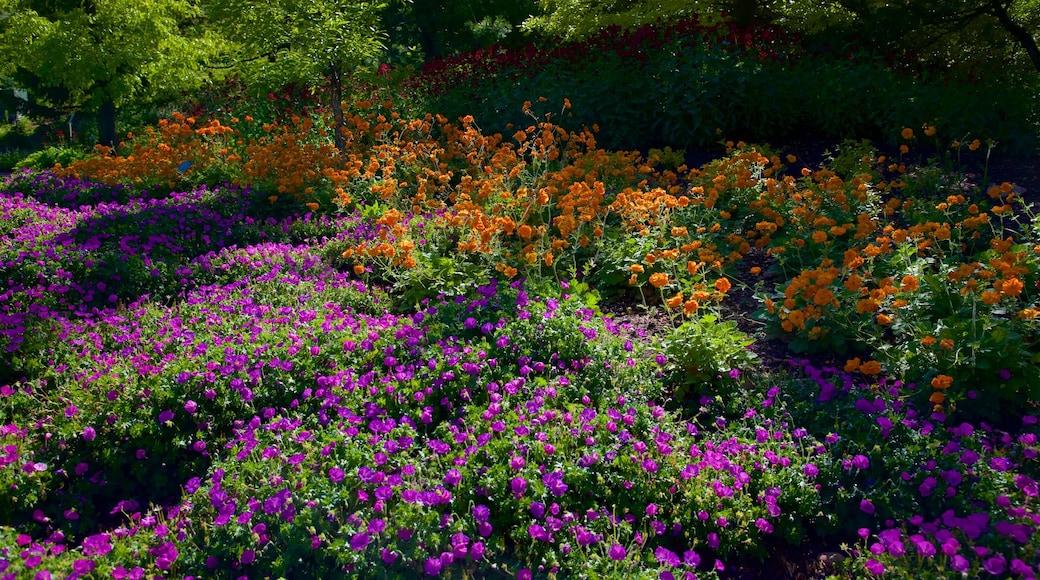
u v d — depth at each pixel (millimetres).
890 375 4168
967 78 9602
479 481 3240
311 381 4328
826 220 5711
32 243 6918
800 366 4438
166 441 3973
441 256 6234
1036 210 6336
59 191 9789
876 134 9367
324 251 6938
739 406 4047
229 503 3107
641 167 8055
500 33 21094
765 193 6949
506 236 6449
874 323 4574
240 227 7848
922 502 3232
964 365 3908
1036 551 2734
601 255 6059
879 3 10055
